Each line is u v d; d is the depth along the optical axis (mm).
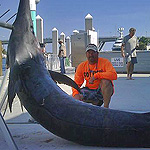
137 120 2596
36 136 3219
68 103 2754
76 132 2680
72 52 13211
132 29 9891
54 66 17375
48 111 2760
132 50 10094
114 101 5887
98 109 2695
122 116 2625
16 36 3209
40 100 2795
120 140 2615
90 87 4309
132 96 6504
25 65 2936
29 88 2838
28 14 3426
